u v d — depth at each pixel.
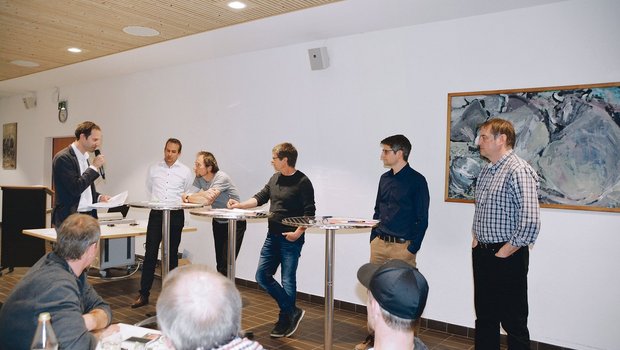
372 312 1.22
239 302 1.09
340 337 3.41
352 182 4.08
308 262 4.35
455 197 3.52
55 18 3.75
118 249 5.02
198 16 3.61
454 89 3.54
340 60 4.14
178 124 5.51
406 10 3.38
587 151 3.02
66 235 1.69
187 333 0.99
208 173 4.14
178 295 1.02
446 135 3.57
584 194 3.04
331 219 2.68
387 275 1.19
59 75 6.27
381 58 3.90
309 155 4.34
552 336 3.16
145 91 5.89
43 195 5.12
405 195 3.01
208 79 5.19
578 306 3.08
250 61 4.80
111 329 1.75
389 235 3.06
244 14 3.54
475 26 3.45
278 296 3.31
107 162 6.40
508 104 3.29
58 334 1.47
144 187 5.92
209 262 5.20
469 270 3.48
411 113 3.75
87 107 6.74
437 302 3.61
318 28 3.89
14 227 5.02
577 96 3.05
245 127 4.85
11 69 5.92
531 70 3.22
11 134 8.26
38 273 1.62
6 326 1.53
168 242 3.27
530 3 3.16
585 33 3.04
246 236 4.80
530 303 3.24
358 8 3.36
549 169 3.15
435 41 3.63
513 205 2.49
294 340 3.32
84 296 1.92
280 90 4.56
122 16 3.66
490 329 2.59
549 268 3.17
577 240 3.08
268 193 3.57
